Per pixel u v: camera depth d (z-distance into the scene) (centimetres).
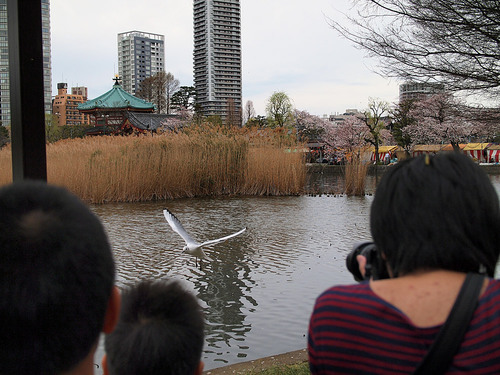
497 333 109
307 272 727
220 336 479
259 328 500
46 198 93
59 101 10306
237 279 689
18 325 84
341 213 1422
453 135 3869
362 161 2097
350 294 124
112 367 145
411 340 112
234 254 856
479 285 116
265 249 901
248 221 1268
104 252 96
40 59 282
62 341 87
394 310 115
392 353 112
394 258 128
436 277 120
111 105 5091
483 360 108
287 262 793
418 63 564
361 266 151
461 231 120
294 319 525
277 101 6028
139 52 13838
